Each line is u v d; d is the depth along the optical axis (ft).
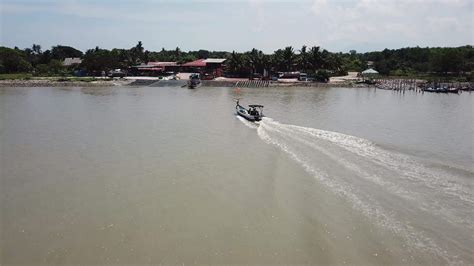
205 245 68.59
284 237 70.33
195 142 139.95
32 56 601.62
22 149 130.11
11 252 67.77
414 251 63.82
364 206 80.12
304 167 106.22
